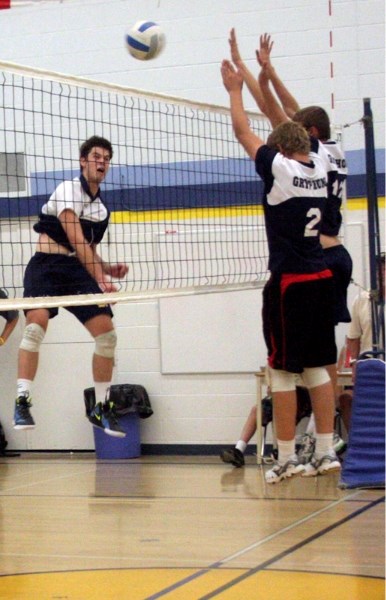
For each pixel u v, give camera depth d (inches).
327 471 297.7
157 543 289.4
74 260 326.0
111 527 318.3
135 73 524.4
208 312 514.6
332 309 292.8
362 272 488.1
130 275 515.2
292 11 501.7
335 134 433.4
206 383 516.7
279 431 300.5
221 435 514.6
